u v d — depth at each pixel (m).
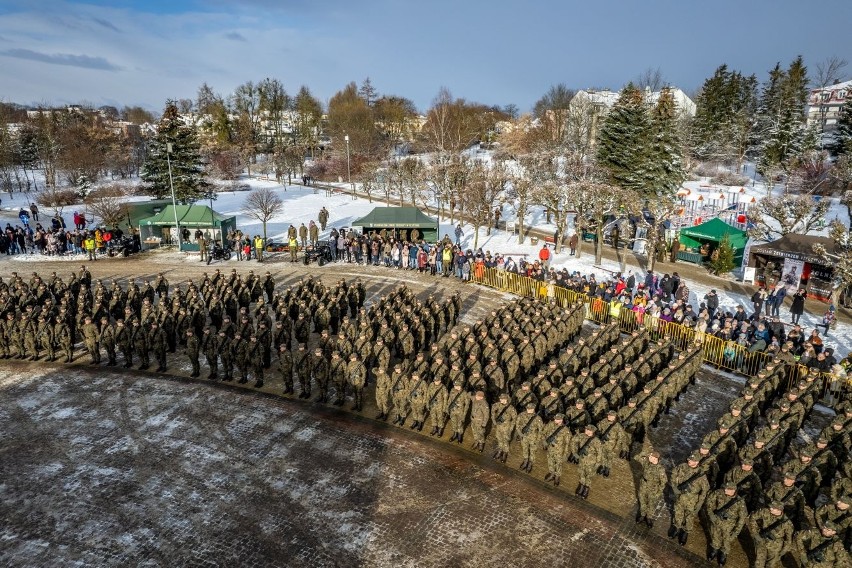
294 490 12.60
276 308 23.08
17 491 12.58
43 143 77.44
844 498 10.06
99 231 35.69
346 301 22.66
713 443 12.57
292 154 80.88
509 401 13.91
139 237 36.69
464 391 14.46
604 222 37.03
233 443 14.42
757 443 12.37
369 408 16.25
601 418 13.72
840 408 14.73
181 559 10.65
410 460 13.73
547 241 38.97
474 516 11.82
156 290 23.95
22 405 16.36
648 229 32.34
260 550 10.87
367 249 33.31
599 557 10.76
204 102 108.69
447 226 44.25
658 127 44.88
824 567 9.16
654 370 16.86
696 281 29.73
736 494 10.56
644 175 44.31
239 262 33.78
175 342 20.45
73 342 19.89
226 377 18.06
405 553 10.82
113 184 66.12
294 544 11.03
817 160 54.22
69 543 11.05
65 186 68.88
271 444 14.38
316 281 26.42
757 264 29.12
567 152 57.44
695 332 20.02
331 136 97.19
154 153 51.88
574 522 11.67
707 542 11.16
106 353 20.17
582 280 25.53
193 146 50.72
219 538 11.17
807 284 26.94
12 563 10.55
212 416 15.75
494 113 114.06
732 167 69.25
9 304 21.91
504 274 27.94
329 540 11.14
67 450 14.10
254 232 43.22
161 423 15.38
